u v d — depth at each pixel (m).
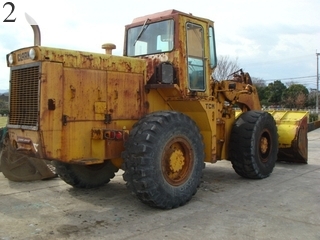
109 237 3.70
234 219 4.23
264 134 6.68
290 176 6.78
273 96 45.91
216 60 6.14
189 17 5.46
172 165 4.70
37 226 4.03
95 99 4.58
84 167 5.62
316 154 9.73
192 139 4.96
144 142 4.38
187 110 5.61
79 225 4.06
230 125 6.46
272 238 3.65
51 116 4.14
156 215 4.40
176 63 5.23
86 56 4.48
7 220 4.23
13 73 4.53
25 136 4.32
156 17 5.59
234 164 6.43
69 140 4.32
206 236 3.71
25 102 4.32
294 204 4.84
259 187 5.86
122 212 4.54
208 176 6.80
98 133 4.51
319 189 5.69
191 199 5.11
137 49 5.85
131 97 5.00
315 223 4.09
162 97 5.44
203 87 5.71
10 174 6.11
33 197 5.24
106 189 5.75
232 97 6.44
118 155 4.82
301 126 7.89
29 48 4.21
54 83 4.16
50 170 6.32
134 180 4.38
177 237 3.68
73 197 5.25
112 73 4.77
